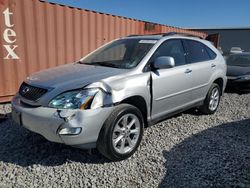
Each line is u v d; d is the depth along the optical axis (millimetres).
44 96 3051
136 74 3543
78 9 6785
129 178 2955
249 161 3355
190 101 4711
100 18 7449
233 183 2840
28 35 5875
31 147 3652
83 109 2920
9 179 2877
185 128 4594
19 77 5895
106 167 3180
